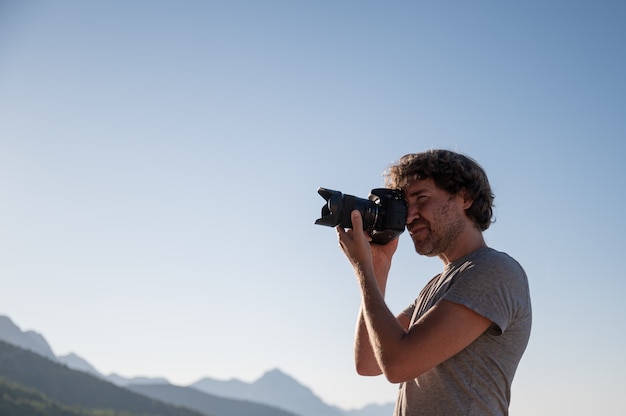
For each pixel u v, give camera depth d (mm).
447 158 3561
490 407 3174
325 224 3656
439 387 3223
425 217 3551
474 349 3221
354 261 3559
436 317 3199
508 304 3234
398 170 3672
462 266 3381
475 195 3537
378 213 3650
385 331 3275
